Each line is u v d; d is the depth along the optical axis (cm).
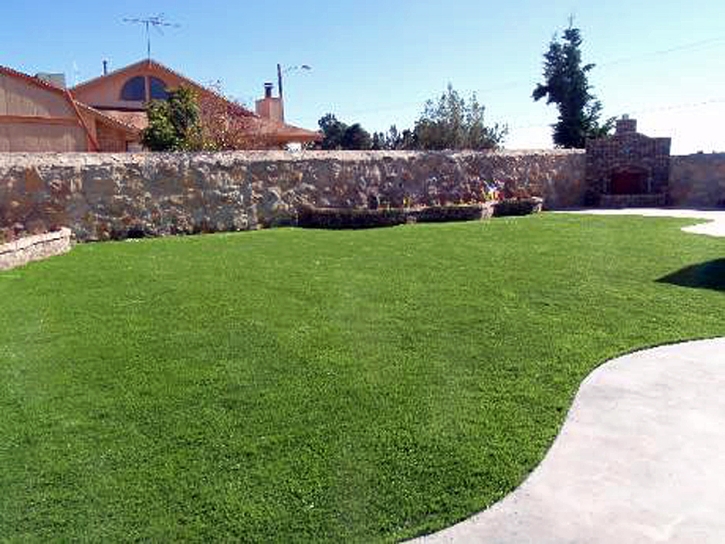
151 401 458
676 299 749
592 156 2394
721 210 2045
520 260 1028
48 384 493
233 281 876
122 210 1396
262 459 374
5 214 1245
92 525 313
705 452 375
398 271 944
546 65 3619
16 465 370
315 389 477
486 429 409
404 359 543
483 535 302
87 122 2305
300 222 1661
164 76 3038
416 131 3700
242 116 2356
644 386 479
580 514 316
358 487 344
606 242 1236
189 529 309
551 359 539
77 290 820
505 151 2131
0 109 1852
